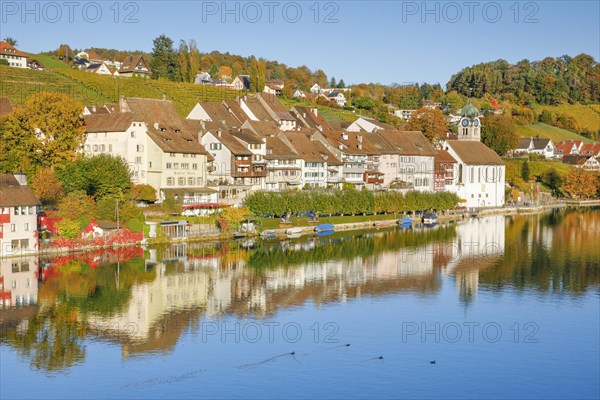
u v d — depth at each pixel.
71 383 71.12
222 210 163.75
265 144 190.62
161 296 103.25
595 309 100.81
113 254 133.38
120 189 146.88
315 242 158.38
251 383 71.75
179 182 168.38
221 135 181.50
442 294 109.25
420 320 94.50
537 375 75.44
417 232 181.88
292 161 195.88
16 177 129.62
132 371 74.31
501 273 125.94
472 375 75.25
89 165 145.00
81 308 96.12
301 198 174.38
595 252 150.00
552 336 88.19
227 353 80.00
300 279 117.56
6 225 124.38
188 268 123.38
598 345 84.94
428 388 71.62
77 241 134.38
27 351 79.56
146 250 138.75
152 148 163.25
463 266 132.38
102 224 139.62
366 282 116.62
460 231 185.38
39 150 151.88
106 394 68.62
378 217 198.50
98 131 163.62
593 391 71.62
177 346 81.94
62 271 117.44
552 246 158.88
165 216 152.62
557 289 113.25
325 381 72.69
